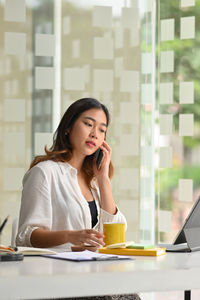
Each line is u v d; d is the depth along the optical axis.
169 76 4.05
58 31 3.85
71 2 3.89
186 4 4.03
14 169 3.72
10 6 3.74
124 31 4.00
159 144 4.07
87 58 3.92
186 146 4.04
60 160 2.34
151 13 4.06
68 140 2.39
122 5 4.00
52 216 2.24
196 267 1.24
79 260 1.37
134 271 1.15
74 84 3.88
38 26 3.80
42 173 2.21
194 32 4.02
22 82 3.76
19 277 1.04
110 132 3.97
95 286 1.10
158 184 4.05
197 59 4.02
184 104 4.03
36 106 3.79
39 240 1.98
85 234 1.80
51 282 1.06
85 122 2.37
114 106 3.98
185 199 4.03
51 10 3.83
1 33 3.72
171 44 4.05
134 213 4.01
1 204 3.67
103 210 2.31
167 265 1.30
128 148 4.00
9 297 1.02
